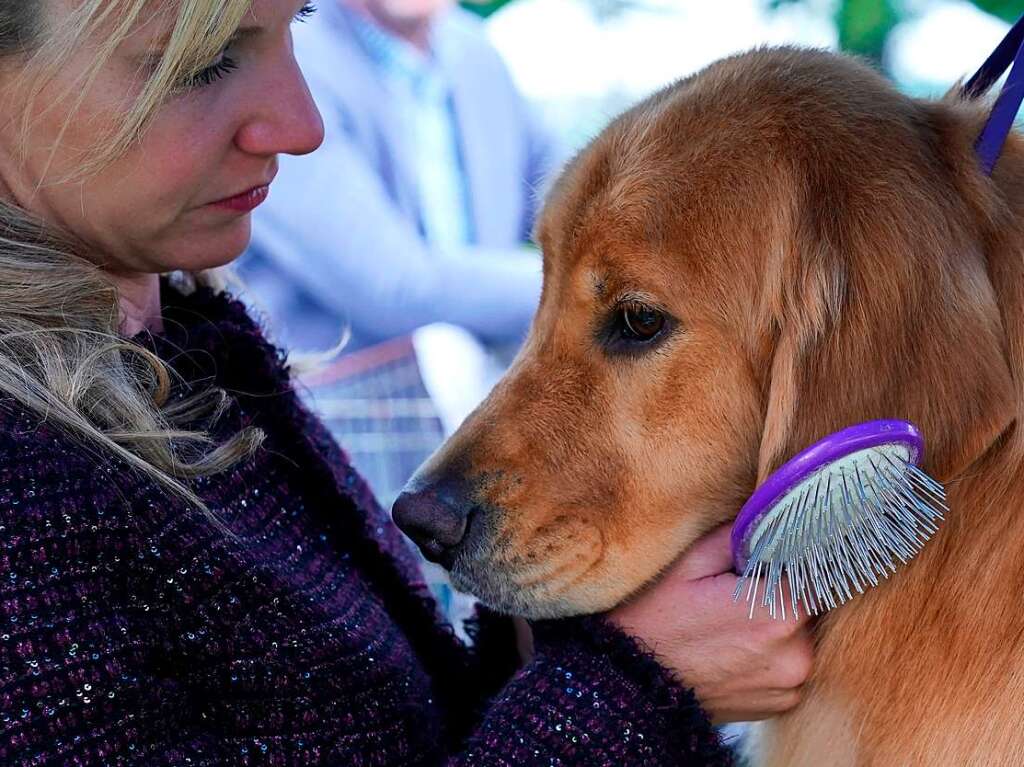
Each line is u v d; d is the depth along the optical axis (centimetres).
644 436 171
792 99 167
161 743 120
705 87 175
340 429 356
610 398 173
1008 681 152
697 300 164
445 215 416
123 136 129
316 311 372
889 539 147
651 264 165
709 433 168
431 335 384
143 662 122
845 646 163
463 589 177
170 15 126
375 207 363
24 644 112
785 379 155
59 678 113
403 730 146
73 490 121
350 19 393
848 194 157
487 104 420
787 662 150
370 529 174
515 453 175
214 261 153
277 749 133
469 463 175
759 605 149
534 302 388
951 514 158
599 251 170
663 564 174
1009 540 154
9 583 114
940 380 147
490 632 191
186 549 130
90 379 128
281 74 145
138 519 127
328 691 138
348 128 385
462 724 178
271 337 196
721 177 164
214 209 148
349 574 160
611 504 173
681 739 140
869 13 396
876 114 164
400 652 157
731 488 171
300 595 142
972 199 158
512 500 173
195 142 137
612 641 144
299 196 350
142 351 135
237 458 147
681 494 171
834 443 133
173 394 147
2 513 115
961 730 154
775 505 136
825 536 138
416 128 405
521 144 435
